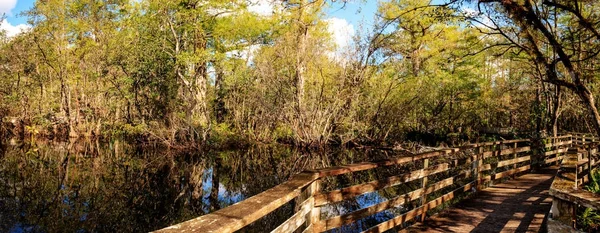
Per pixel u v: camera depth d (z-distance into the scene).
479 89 27.62
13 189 11.74
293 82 21.09
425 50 23.97
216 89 27.38
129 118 24.33
